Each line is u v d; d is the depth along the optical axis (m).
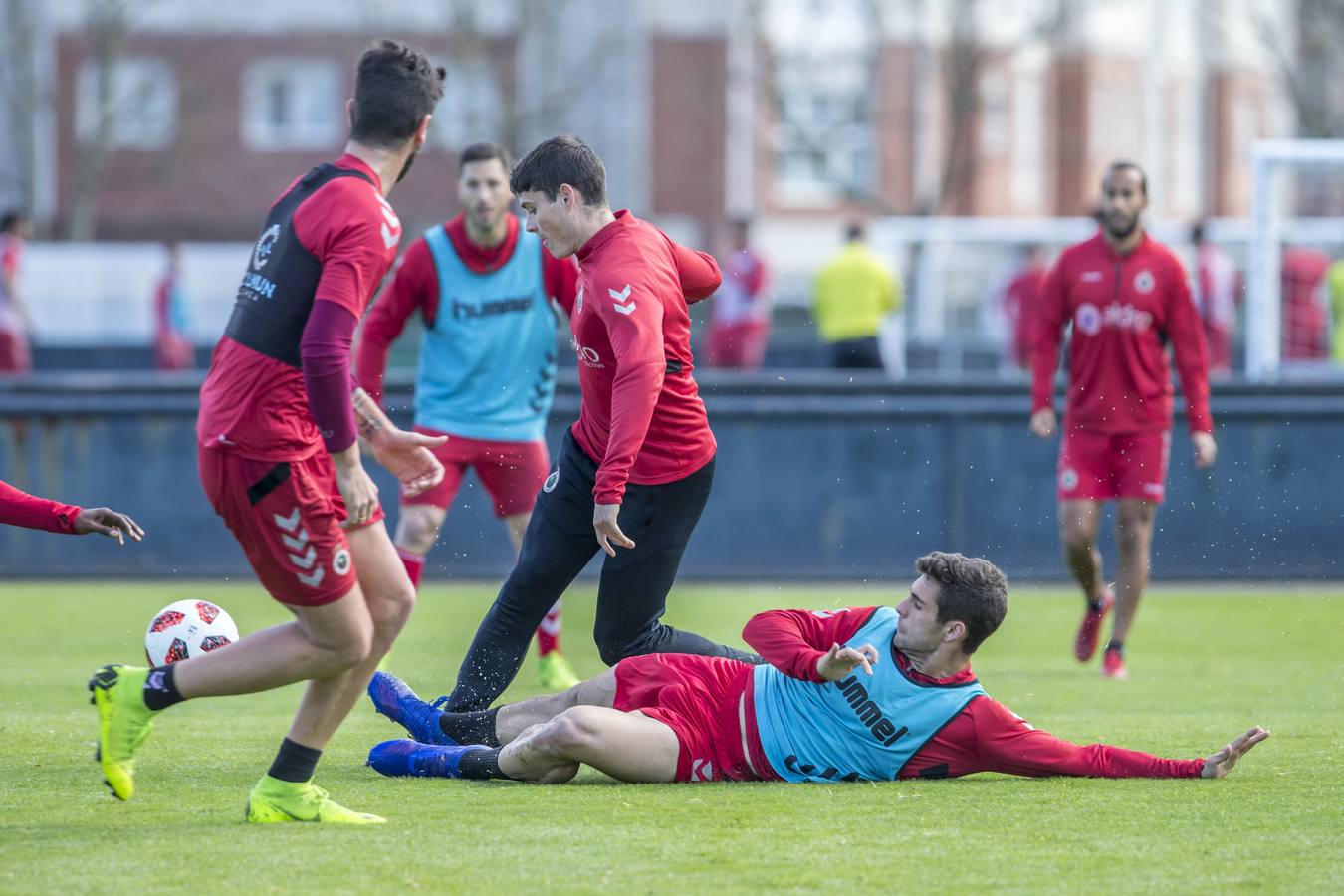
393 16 118.69
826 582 45.66
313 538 14.91
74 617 36.47
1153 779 18.02
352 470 14.51
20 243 64.56
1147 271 28.80
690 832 15.26
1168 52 121.62
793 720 17.70
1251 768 18.86
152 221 121.06
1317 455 45.03
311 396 14.35
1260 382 45.50
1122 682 27.72
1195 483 45.06
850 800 16.75
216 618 20.56
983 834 15.25
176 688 15.14
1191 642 33.62
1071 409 29.28
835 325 62.06
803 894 13.16
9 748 20.12
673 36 119.25
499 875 13.68
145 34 120.81
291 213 14.90
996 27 113.88
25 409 45.94
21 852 14.41
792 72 117.25
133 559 46.31
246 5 121.50
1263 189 53.06
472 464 27.16
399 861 14.12
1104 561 44.00
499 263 26.77
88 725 22.08
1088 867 14.05
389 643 15.90
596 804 16.52
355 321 14.59
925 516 45.75
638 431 17.95
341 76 121.75
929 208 108.06
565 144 18.73
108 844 14.71
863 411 45.78
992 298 72.19
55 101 115.94
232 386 14.79
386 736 21.75
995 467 45.62
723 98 119.38
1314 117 110.06
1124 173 28.56
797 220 122.31
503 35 113.88
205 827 15.43
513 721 18.73
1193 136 121.12
